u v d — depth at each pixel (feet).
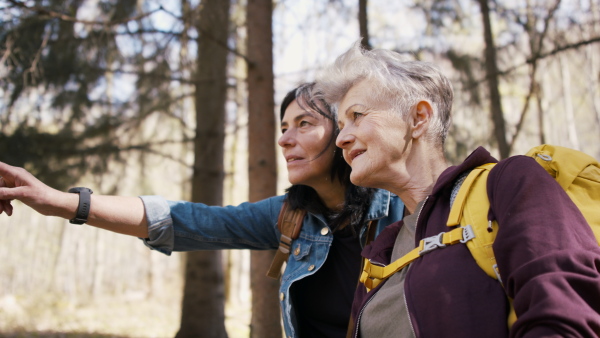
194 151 19.85
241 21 16.89
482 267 3.13
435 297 3.15
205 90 19.67
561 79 20.71
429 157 3.92
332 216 5.36
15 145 16.48
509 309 3.05
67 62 15.88
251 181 11.66
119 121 17.81
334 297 5.33
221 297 20.06
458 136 19.25
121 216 5.12
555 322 2.52
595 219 3.24
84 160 17.54
